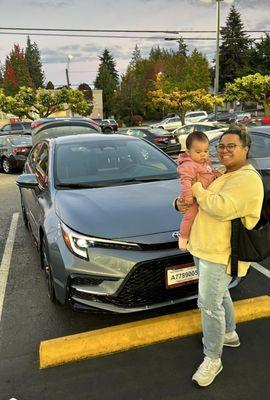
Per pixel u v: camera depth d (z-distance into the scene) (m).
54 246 3.62
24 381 2.98
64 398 2.80
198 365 3.06
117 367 3.09
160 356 3.19
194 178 2.71
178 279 3.38
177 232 3.42
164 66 64.75
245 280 4.50
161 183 4.43
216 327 2.77
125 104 65.06
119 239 3.34
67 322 3.75
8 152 15.27
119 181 4.48
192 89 45.31
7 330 3.67
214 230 2.59
